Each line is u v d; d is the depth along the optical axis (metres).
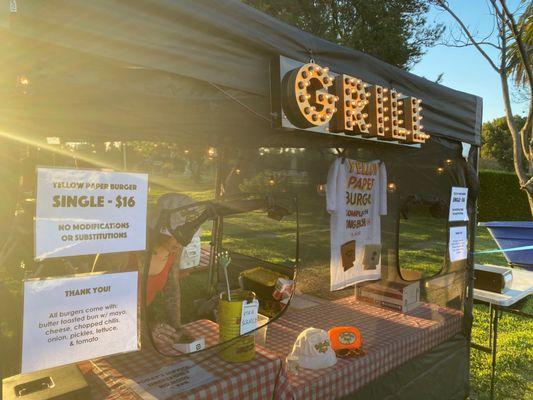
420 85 2.90
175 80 1.66
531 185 5.48
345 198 2.87
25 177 1.36
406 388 2.83
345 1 12.52
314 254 4.28
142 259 1.91
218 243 4.04
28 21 1.22
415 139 2.69
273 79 1.94
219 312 2.00
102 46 1.37
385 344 2.75
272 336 2.88
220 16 1.71
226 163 4.18
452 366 3.33
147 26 1.48
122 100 1.61
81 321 1.47
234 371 1.84
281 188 3.97
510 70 5.83
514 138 5.57
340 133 2.29
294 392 2.11
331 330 2.72
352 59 2.39
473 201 3.61
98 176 1.47
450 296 3.62
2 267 1.38
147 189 1.61
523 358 4.34
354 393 2.45
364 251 3.06
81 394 1.51
